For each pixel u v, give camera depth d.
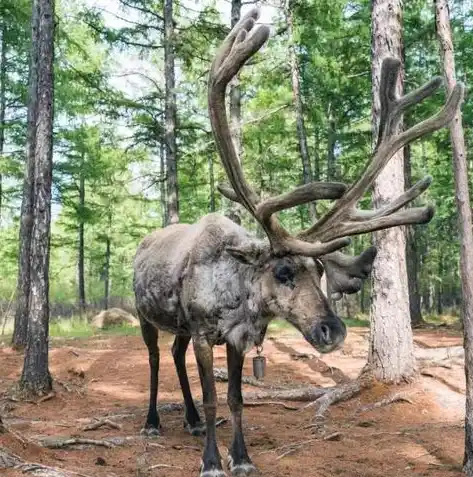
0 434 5.00
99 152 21.03
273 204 4.38
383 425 6.59
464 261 4.88
